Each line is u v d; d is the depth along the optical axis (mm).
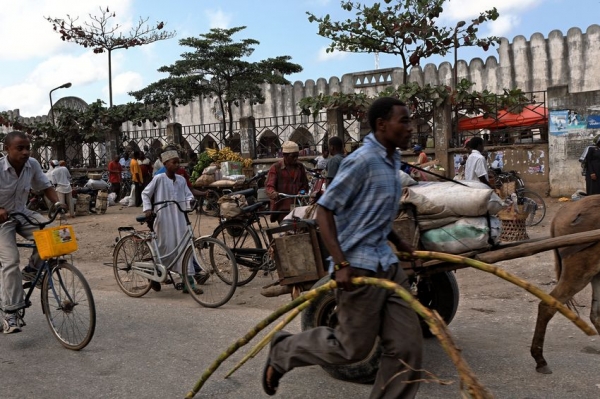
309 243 5055
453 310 5562
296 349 3746
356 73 27594
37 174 6305
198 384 3979
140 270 7859
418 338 3391
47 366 5305
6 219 5906
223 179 15688
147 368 5152
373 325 3449
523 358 4965
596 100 14492
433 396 4309
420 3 14156
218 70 25938
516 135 17438
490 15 14164
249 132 19938
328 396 4398
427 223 4684
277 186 8742
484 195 4570
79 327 5680
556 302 3201
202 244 7438
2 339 6156
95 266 10500
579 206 4949
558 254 5031
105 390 4703
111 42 26094
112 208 19797
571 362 4812
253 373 4957
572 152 14859
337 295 3564
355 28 14664
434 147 16344
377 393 3432
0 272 6148
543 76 25188
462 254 4656
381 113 3467
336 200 3416
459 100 15875
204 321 6555
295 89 28766
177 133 23297
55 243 5707
